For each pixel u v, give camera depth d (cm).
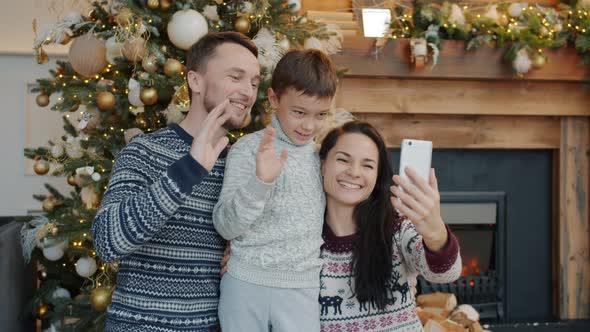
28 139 312
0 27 305
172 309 129
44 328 259
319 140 204
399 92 291
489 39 280
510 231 312
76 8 280
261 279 134
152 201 115
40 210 313
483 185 311
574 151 310
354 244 140
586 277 311
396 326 139
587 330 304
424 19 284
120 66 217
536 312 314
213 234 136
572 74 294
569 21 291
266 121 214
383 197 142
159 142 135
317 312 138
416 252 132
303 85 141
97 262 226
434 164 310
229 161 139
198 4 215
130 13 199
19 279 234
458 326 249
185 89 198
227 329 134
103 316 206
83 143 219
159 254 129
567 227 312
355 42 280
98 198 217
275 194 137
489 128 306
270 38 214
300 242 137
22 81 311
